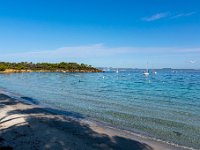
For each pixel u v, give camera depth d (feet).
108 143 49.26
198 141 56.49
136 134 59.62
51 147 44.91
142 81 320.09
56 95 149.18
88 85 235.20
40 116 71.72
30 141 47.62
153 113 91.97
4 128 56.65
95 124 68.08
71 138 50.96
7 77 363.15
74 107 102.17
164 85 248.93
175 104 117.19
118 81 311.47
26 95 146.41
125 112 92.32
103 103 116.16
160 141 54.39
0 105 89.10
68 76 427.33
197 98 141.49
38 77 376.68
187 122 77.15
